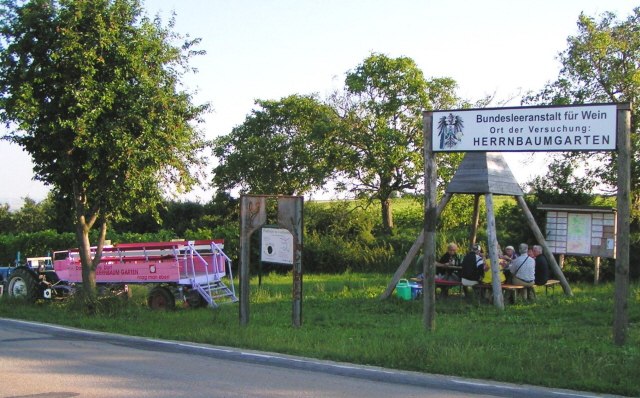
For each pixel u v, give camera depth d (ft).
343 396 24.35
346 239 105.19
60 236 100.73
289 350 32.22
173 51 49.96
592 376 25.21
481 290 51.19
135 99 47.52
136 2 49.06
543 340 33.37
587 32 78.79
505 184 52.42
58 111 47.55
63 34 45.88
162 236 101.76
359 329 38.68
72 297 51.93
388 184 115.96
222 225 127.54
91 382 26.63
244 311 40.83
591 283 66.85
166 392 24.93
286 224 40.42
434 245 37.06
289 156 120.16
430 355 29.01
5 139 49.47
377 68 112.27
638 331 35.73
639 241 66.95
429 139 36.63
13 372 28.66
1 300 55.67
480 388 24.99
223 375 27.99
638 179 75.56
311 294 59.26
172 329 39.70
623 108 32.09
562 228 66.23
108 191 48.52
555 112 33.58
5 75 47.44
